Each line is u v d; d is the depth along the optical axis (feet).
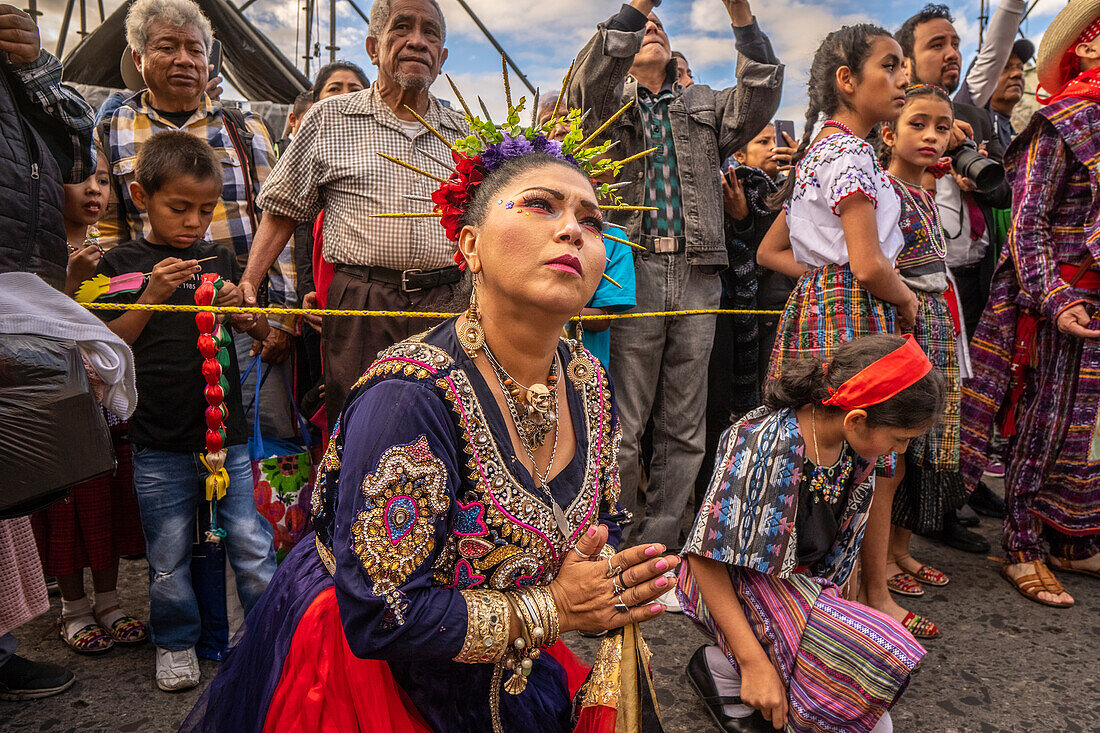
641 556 3.51
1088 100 9.65
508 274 3.45
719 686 6.92
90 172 7.48
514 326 3.65
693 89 10.61
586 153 4.12
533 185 3.49
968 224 11.96
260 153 10.64
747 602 6.56
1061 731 7.19
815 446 6.35
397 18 8.29
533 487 3.73
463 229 3.78
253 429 8.98
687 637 8.73
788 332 8.82
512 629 3.53
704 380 10.36
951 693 7.76
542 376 3.92
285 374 9.44
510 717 3.97
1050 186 9.95
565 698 4.42
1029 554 10.22
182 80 9.93
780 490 6.22
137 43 9.92
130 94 10.60
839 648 6.16
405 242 8.32
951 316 10.03
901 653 6.02
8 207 5.52
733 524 6.28
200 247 8.39
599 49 9.09
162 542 7.52
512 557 3.71
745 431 6.55
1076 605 9.77
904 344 6.08
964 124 11.45
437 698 3.88
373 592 3.32
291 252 10.37
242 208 10.23
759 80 9.93
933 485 9.74
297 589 3.97
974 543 11.51
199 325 7.13
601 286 8.34
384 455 3.37
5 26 5.87
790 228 8.72
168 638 7.57
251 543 8.05
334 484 3.81
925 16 12.53
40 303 5.24
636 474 9.88
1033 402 10.36
